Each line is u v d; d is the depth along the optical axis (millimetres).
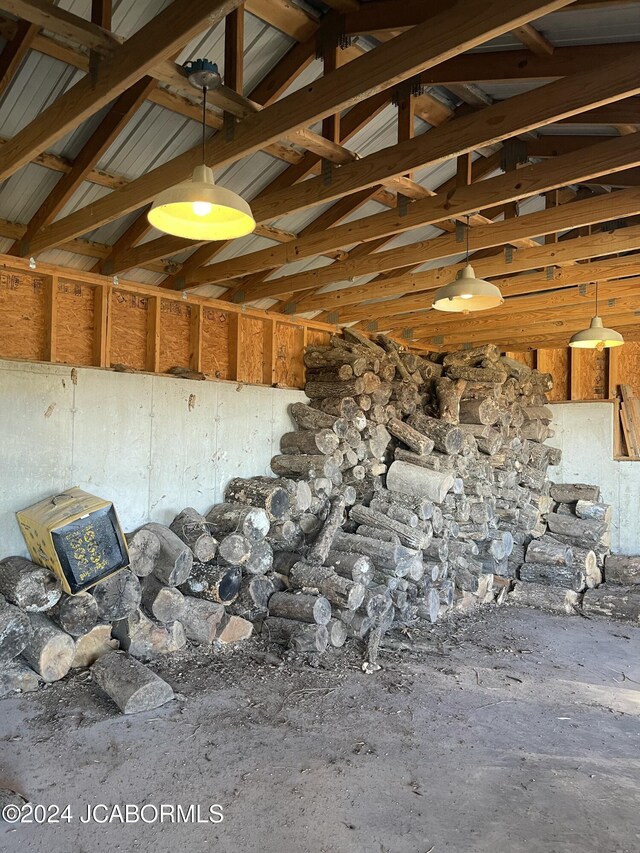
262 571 5730
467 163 3980
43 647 4312
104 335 5445
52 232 4547
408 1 3119
